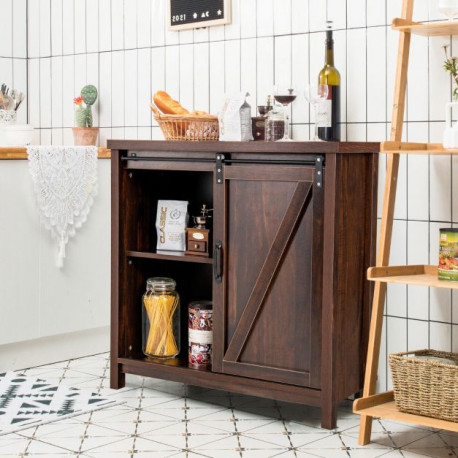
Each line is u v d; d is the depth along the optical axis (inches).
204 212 140.9
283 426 127.5
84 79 169.9
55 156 152.8
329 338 123.7
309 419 130.3
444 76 129.5
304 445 120.6
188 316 143.7
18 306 151.2
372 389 123.8
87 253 159.8
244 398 139.3
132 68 162.7
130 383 146.2
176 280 150.9
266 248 128.3
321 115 133.0
